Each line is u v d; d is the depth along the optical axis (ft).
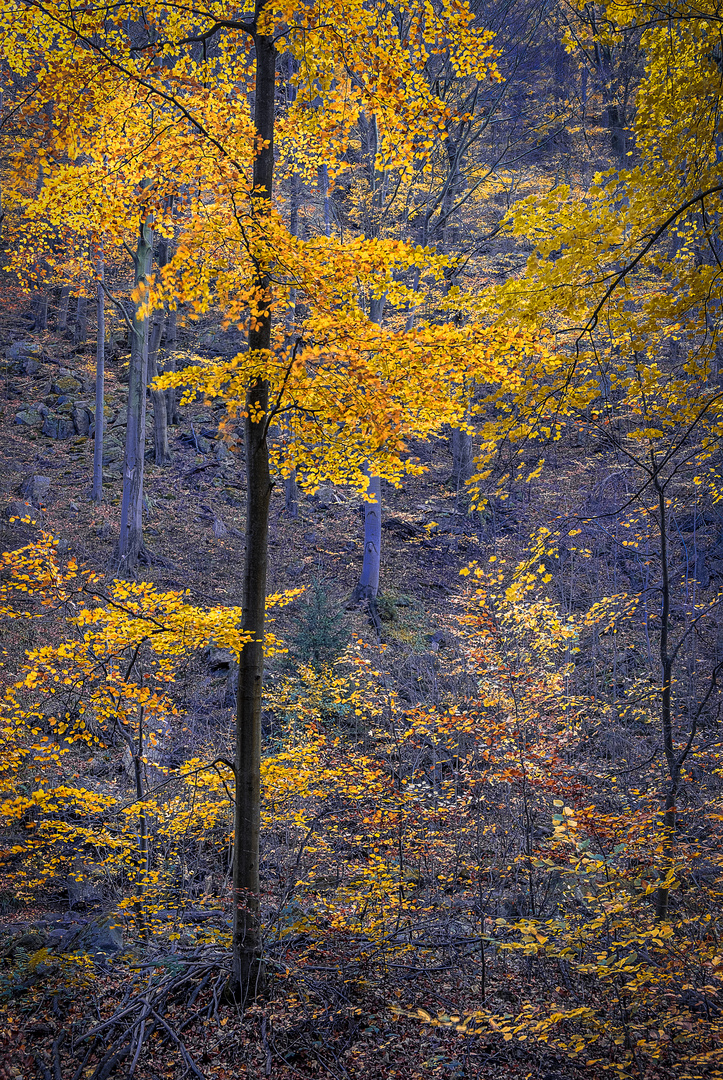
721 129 12.74
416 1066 15.78
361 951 18.74
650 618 39.14
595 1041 14.73
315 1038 17.28
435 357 15.08
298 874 24.11
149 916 22.61
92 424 73.51
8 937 21.86
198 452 72.13
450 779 27.45
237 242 16.15
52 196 18.90
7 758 21.17
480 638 24.41
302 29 17.10
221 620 18.85
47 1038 17.46
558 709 25.88
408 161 19.36
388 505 66.54
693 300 13.46
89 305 92.84
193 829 25.68
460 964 20.31
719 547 36.45
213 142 17.33
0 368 80.38
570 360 14.43
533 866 19.72
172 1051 16.85
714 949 14.29
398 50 17.25
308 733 29.99
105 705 21.66
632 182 13.14
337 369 16.55
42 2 16.97
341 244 15.48
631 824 17.37
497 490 16.43
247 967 18.26
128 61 18.28
